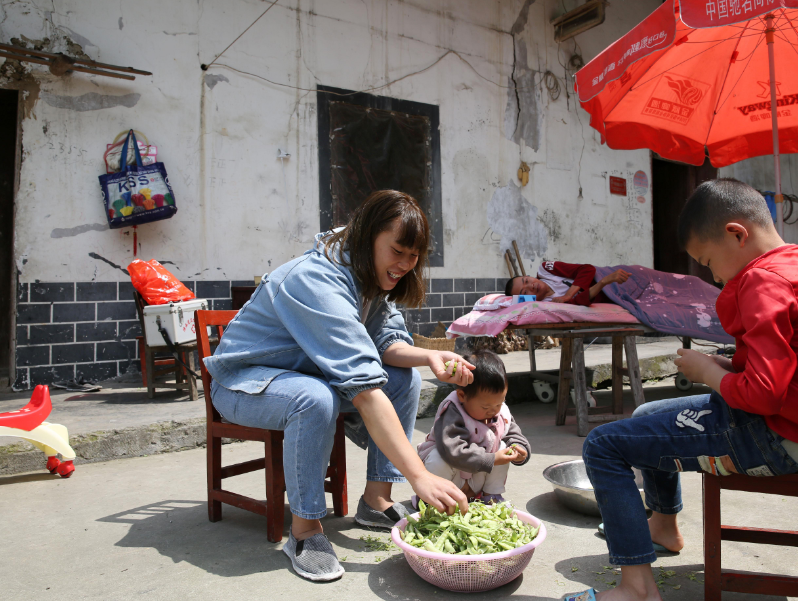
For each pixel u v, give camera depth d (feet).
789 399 3.97
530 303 12.21
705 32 11.38
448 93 22.48
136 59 16.70
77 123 15.79
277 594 4.97
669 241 30.50
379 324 6.56
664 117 13.03
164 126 17.04
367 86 20.66
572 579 5.23
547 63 25.09
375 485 6.64
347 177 20.18
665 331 11.69
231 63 18.12
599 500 4.72
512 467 9.16
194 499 7.80
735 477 4.43
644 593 4.55
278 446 6.13
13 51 14.71
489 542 5.01
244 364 6.20
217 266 17.78
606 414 11.97
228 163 18.03
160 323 12.78
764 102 12.71
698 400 5.06
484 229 23.15
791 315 3.99
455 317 22.30
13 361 14.88
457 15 22.75
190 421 10.78
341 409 6.40
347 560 5.73
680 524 6.63
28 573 5.49
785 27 11.33
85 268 15.81
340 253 5.76
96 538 6.39
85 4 16.03
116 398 13.24
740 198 4.47
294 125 19.20
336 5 20.04
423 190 21.75
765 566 5.41
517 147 24.13
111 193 15.66
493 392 6.42
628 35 10.34
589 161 26.18
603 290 13.15
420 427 12.28
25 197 15.12
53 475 9.02
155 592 5.05
